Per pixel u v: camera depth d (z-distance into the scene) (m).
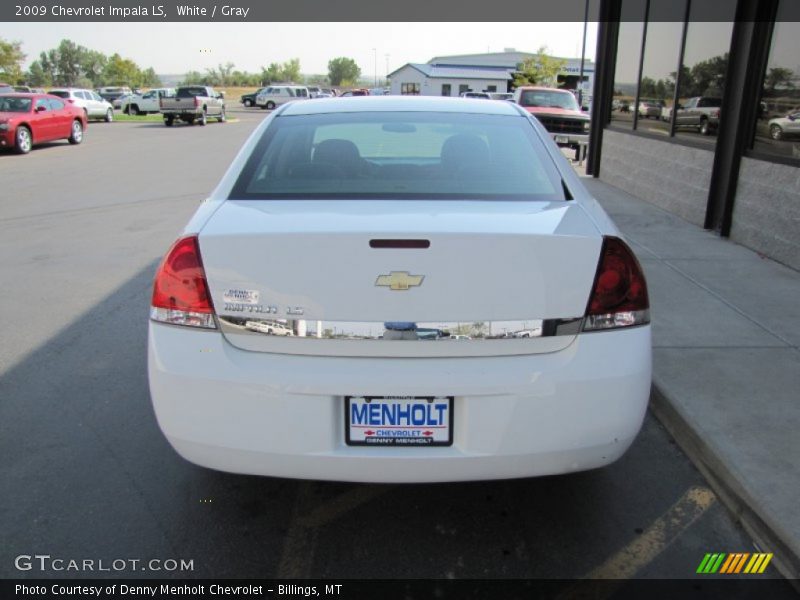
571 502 2.90
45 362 4.30
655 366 3.95
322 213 2.46
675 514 2.82
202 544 2.61
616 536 2.68
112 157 17.36
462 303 2.24
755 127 6.72
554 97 18.98
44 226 8.66
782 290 5.39
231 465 2.35
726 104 7.15
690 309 4.93
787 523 2.55
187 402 2.30
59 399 3.80
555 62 43.59
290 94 52.50
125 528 2.70
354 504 2.87
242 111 49.62
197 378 2.27
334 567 2.50
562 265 2.28
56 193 11.39
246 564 2.51
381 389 2.22
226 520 2.76
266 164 2.94
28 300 5.58
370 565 2.51
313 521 2.76
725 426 3.27
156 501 2.88
